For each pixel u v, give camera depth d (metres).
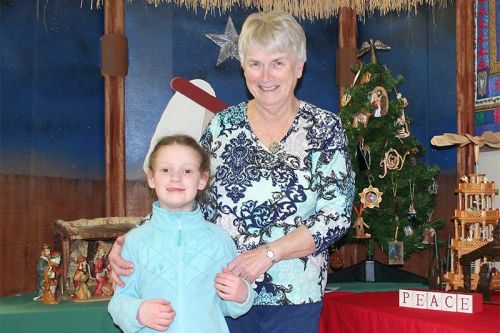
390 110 3.80
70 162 3.78
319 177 2.11
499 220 2.84
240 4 4.33
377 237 3.84
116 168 3.96
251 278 1.98
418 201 3.80
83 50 3.88
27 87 3.57
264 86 2.08
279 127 2.15
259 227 2.10
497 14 3.87
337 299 3.02
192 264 2.08
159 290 2.05
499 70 3.85
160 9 4.17
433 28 4.24
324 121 2.15
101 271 3.28
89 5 3.92
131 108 4.10
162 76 4.17
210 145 2.21
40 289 3.20
